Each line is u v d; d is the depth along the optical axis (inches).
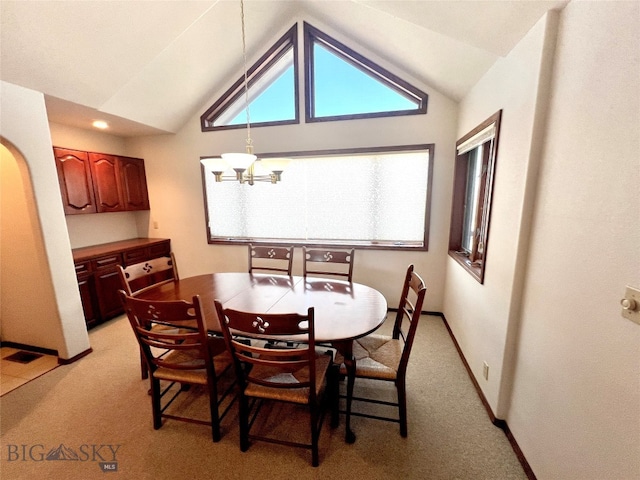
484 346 77.4
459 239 119.9
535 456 55.0
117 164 138.1
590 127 42.5
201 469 59.0
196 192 150.8
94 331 118.3
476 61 80.2
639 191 33.9
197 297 56.2
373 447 63.8
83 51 83.3
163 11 86.5
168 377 65.1
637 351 34.1
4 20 66.8
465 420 71.2
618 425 36.8
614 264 37.5
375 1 70.9
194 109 139.3
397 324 80.6
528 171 57.0
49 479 57.2
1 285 102.7
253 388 60.8
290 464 60.1
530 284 58.3
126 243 144.6
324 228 139.2
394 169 126.3
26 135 83.4
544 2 50.1
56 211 91.9
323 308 72.6
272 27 120.6
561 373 48.1
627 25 36.1
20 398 79.8
